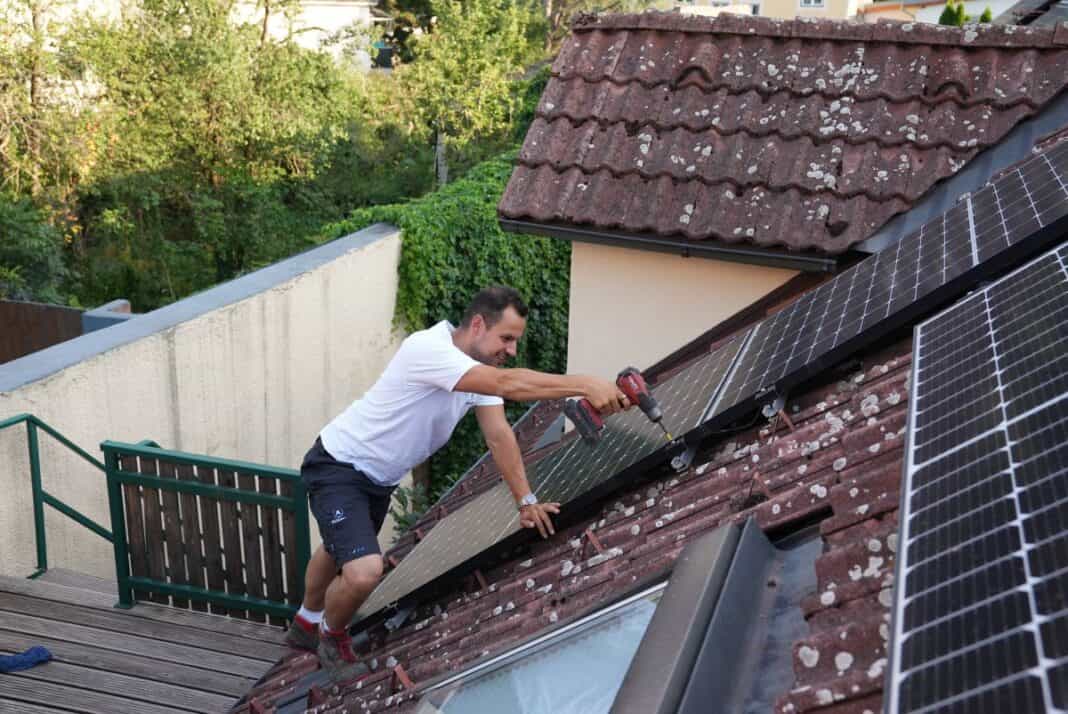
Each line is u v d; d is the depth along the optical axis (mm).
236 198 23203
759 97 7492
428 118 26922
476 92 26500
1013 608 1294
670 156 7379
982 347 2301
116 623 6066
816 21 7766
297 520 5961
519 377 3625
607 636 2424
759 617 2146
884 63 7352
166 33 21547
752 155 7207
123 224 20594
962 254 3123
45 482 7500
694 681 1861
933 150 6812
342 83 24516
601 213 7250
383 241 12656
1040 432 1712
